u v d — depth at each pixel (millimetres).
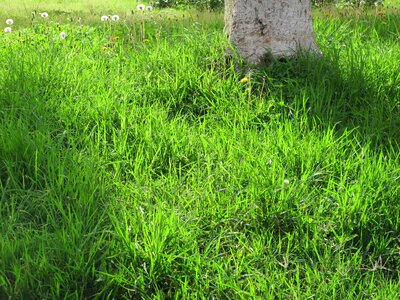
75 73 1784
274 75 1795
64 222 1153
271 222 1197
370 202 1211
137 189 1289
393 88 1708
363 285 1067
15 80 1710
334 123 1575
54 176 1270
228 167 1367
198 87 1732
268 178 1264
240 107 1633
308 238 1158
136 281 1037
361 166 1311
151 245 1077
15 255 1071
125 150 1431
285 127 1498
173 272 1070
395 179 1260
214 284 1060
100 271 1046
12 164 1325
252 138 1466
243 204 1232
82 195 1201
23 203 1224
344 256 1146
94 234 1123
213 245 1153
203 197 1255
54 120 1551
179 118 1598
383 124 1552
